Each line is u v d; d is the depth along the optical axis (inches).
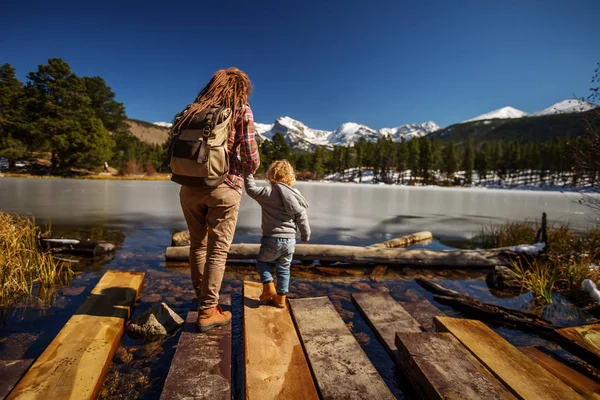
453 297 125.4
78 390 61.9
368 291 135.0
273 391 62.3
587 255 167.8
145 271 147.4
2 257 125.7
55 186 778.2
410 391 69.8
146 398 64.5
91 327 85.7
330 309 98.8
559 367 80.7
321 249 175.3
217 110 82.2
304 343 79.7
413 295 131.3
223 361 73.2
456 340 79.7
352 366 71.3
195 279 98.7
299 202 97.4
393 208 537.6
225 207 87.3
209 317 87.0
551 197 1206.3
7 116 1590.8
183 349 77.2
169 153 84.4
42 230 228.4
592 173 181.8
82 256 169.6
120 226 261.4
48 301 111.0
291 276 153.1
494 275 151.7
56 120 1598.2
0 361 73.9
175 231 247.1
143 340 87.0
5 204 377.4
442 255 175.9
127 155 2346.2
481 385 63.2
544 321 108.8
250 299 104.5
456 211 519.8
